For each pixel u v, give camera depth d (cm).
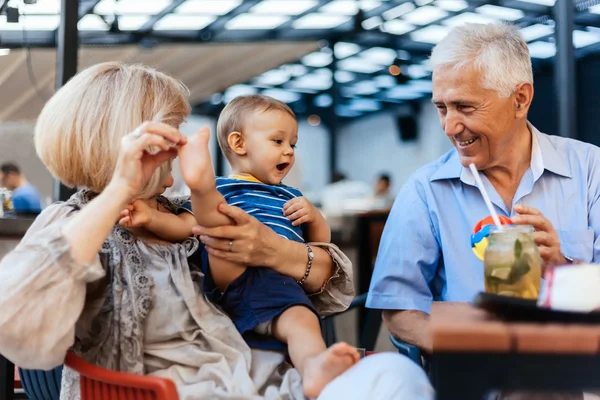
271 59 1173
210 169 134
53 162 142
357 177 1886
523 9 877
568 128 414
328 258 164
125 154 124
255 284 147
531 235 127
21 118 815
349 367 119
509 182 203
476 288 199
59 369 188
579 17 796
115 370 136
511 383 91
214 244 144
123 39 917
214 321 141
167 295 139
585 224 201
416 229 205
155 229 146
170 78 150
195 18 929
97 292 139
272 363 140
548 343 91
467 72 185
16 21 488
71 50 330
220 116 202
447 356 92
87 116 139
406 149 1742
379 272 206
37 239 124
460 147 194
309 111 1778
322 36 1087
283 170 197
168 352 138
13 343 121
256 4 909
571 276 103
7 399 196
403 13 1000
